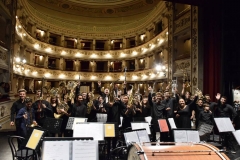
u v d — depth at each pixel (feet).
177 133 13.92
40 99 21.58
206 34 32.30
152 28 71.31
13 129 31.73
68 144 10.27
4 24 41.96
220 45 29.22
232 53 28.45
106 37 88.17
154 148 10.53
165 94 23.50
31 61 72.23
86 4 86.58
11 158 18.97
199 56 34.06
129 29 83.51
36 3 81.35
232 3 28.48
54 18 86.22
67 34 85.40
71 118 18.28
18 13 54.70
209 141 22.57
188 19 38.37
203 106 22.65
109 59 87.56
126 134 14.42
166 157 9.85
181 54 42.80
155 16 64.75
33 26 73.36
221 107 23.11
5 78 42.34
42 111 21.44
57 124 18.01
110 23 91.35
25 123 16.84
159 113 21.72
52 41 84.28
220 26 29.22
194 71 35.42
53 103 23.58
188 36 41.01
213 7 29.81
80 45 88.12
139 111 24.81
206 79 31.96
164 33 57.77
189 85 36.40
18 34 53.36
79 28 87.30
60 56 83.25
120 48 86.99
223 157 10.07
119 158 18.13
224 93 28.12
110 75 86.89
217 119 18.99
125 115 21.62
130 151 11.07
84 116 21.12
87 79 86.53
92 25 91.30
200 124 20.44
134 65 84.12
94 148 10.45
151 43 68.59
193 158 9.93
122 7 87.97
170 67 44.42
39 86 76.84
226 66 28.25
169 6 46.11
